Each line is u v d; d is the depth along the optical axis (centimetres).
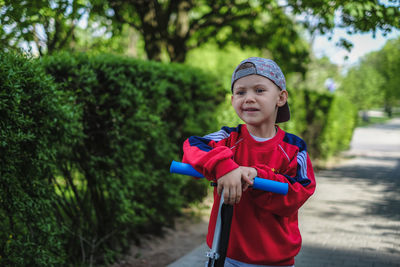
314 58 1351
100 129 392
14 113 255
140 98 416
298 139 169
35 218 290
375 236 497
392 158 1368
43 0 465
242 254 160
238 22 890
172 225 525
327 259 413
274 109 158
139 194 451
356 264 400
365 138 2339
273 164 161
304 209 635
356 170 1079
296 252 166
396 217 591
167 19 829
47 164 297
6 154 256
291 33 876
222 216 142
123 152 404
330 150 1263
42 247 292
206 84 599
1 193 263
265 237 158
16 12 454
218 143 166
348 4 610
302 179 157
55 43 510
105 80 389
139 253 427
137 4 767
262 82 153
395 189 814
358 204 675
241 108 157
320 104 1172
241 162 163
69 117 314
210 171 141
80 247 383
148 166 455
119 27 675
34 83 278
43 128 288
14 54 275
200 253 418
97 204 400
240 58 1719
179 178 509
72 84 360
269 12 805
